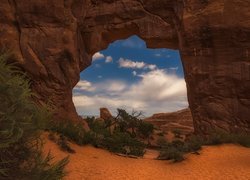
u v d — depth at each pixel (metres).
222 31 20.91
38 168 5.30
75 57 20.77
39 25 19.48
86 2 23.12
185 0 22.69
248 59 20.31
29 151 5.23
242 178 10.73
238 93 20.45
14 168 4.88
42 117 5.33
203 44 21.70
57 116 19.02
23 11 19.28
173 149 15.05
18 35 19.25
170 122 52.94
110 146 16.56
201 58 21.83
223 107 20.81
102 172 11.68
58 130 15.73
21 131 4.52
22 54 19.00
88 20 25.47
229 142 17.45
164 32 24.62
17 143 4.95
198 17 21.83
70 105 20.50
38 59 19.23
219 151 15.60
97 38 25.52
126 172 12.14
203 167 12.95
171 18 24.45
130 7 25.23
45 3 19.55
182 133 42.50
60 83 19.64
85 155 14.15
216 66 21.25
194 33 22.00
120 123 32.28
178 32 23.61
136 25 25.28
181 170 12.83
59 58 19.75
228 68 20.83
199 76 21.91
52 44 19.61
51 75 19.33
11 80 4.92
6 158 4.75
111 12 25.44
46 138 14.13
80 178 10.38
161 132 37.75
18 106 4.82
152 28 24.84
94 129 22.89
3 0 18.97
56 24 19.88
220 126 20.67
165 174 12.26
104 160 13.97
